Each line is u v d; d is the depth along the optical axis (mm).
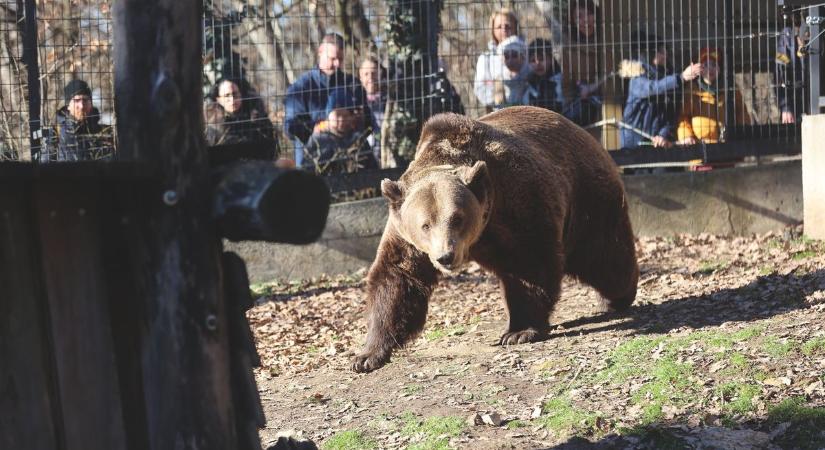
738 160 16516
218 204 4281
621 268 10312
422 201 8258
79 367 4305
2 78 14773
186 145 4289
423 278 9047
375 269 9172
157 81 4238
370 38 15578
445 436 6750
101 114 13969
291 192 4227
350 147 14508
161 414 4348
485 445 6531
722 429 6270
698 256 13617
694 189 15438
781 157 17812
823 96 13203
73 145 13289
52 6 14414
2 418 4152
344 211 14562
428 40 14500
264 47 17047
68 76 14625
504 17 14766
